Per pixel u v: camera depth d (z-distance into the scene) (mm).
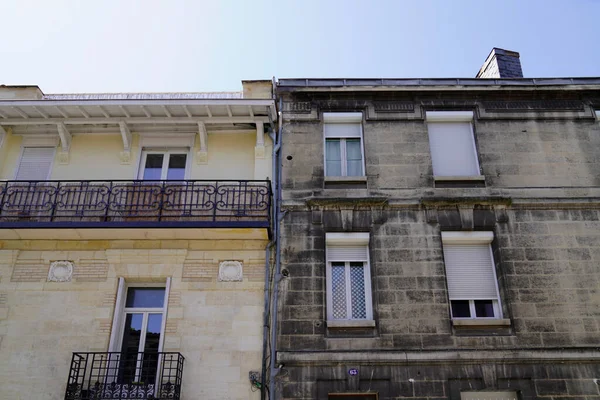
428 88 12445
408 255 10828
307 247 10898
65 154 12195
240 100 11602
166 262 11016
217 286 10781
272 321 10297
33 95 12734
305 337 10102
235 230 10812
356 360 9859
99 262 11047
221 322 10445
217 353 10164
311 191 11469
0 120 12195
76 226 10586
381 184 11602
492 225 11156
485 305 10727
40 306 10617
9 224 10578
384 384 9766
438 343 10055
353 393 9773
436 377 9797
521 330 10188
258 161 12000
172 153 12492
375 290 10523
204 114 12055
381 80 12578
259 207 11031
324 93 12508
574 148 12125
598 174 11859
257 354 10156
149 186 11125
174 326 10406
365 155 11969
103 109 11828
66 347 10250
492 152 12023
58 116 12102
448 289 10758
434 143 12289
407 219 11172
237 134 12516
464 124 12523
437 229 11086
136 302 10969
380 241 10945
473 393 9875
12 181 10953
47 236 11070
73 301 10664
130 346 10516
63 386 9938
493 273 10961
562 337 10148
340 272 10984
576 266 10797
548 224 11188
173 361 9898
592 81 12703
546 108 12547
